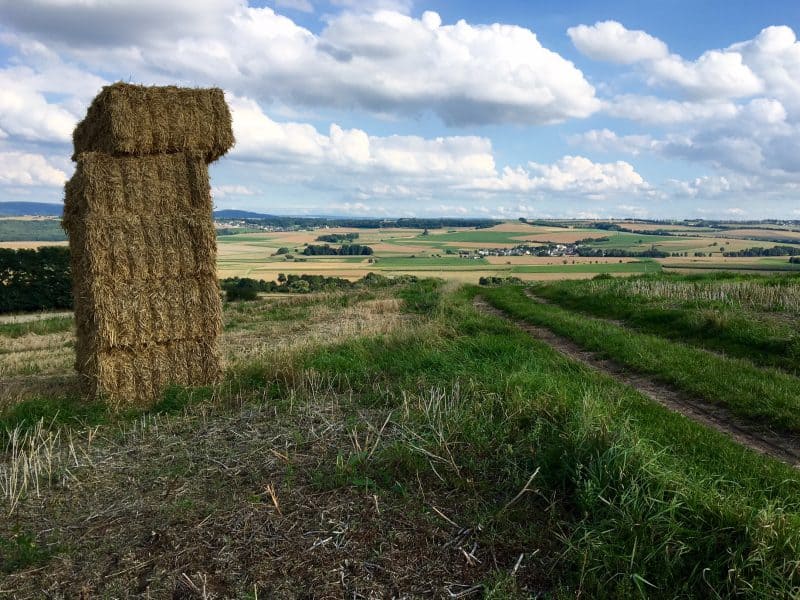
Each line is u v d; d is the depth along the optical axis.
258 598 3.46
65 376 10.52
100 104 8.50
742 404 7.44
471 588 3.54
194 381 8.88
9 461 6.03
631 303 16.53
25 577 3.76
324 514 4.40
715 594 3.35
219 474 5.31
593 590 3.52
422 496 4.65
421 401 6.96
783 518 3.82
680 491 4.18
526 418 6.22
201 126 8.56
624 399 7.51
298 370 8.84
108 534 4.30
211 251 8.75
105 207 8.16
